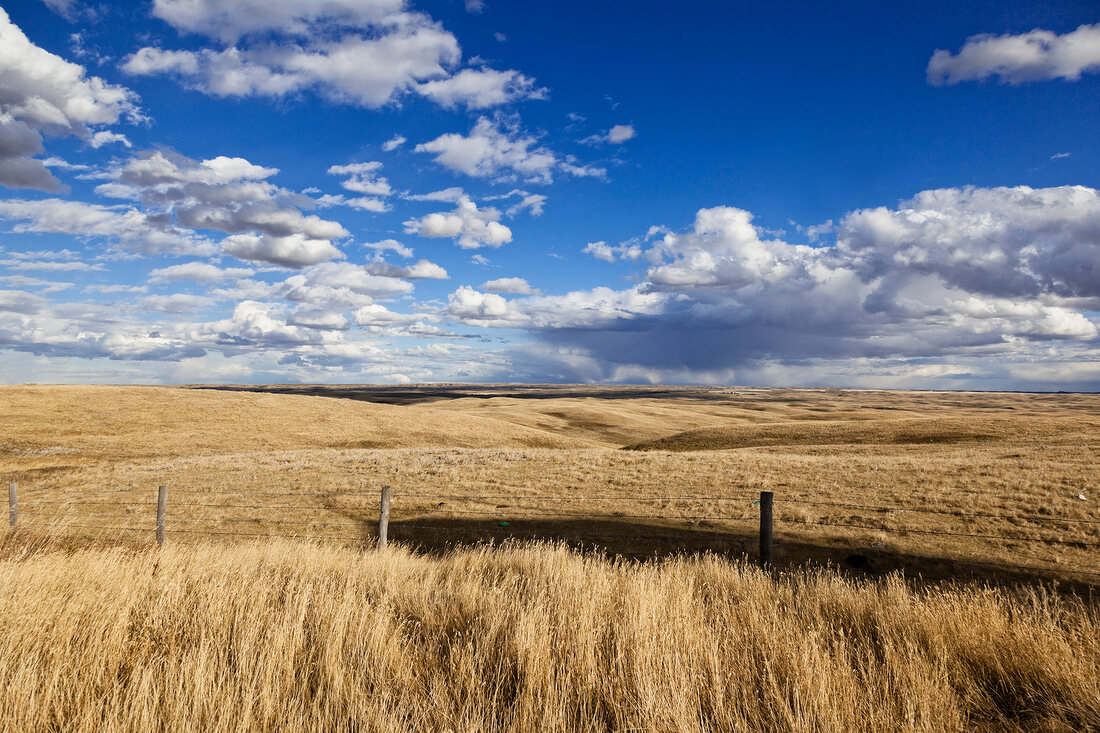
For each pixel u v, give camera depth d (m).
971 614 4.27
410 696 3.11
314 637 3.84
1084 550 12.05
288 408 71.88
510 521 17.25
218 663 3.44
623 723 2.88
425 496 21.78
